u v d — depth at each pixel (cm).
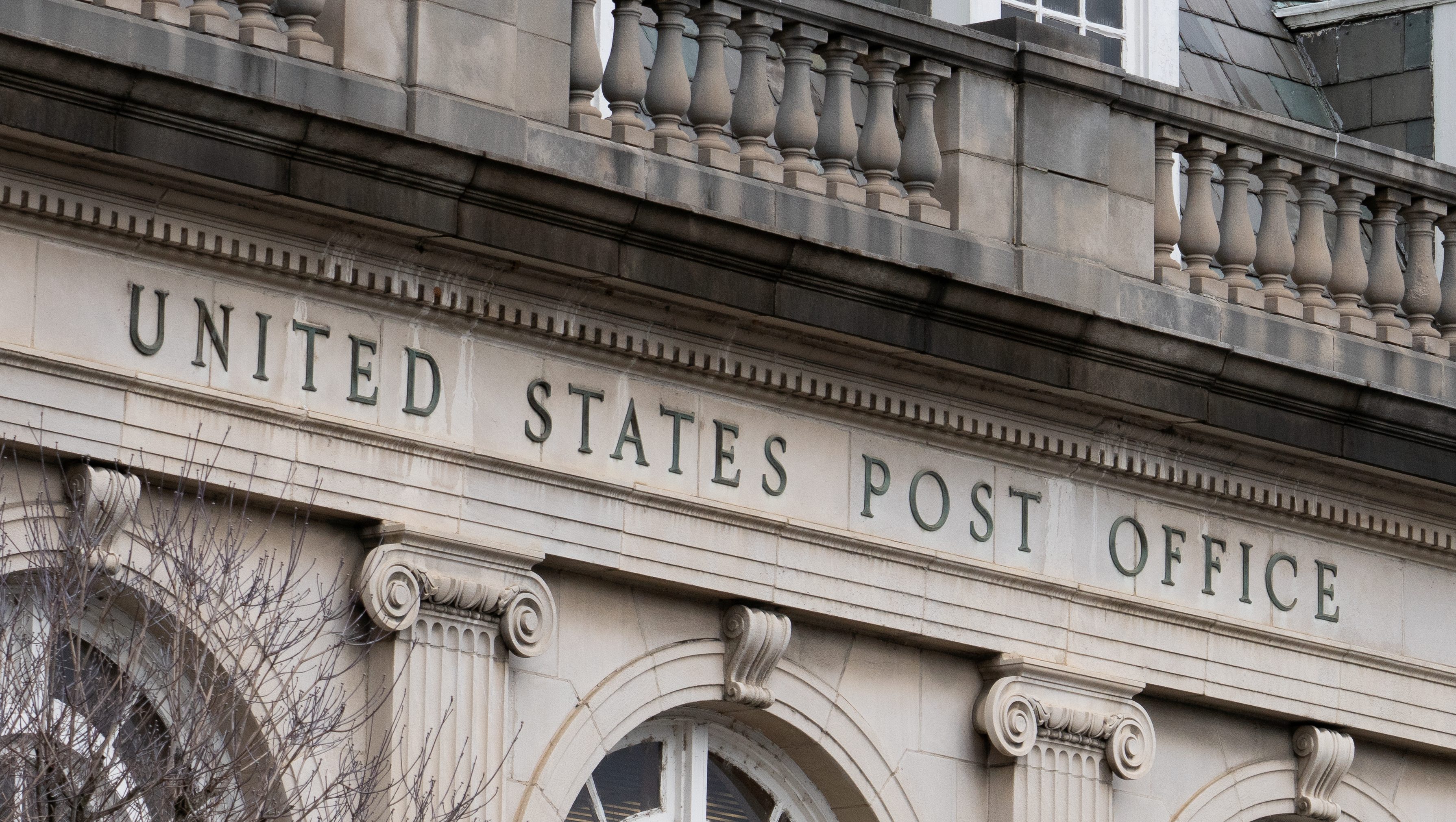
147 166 2202
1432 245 2994
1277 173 2894
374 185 2294
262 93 2272
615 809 2583
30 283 2202
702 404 2552
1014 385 2673
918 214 2641
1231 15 3488
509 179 2345
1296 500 2895
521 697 2441
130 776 2108
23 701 1966
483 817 2392
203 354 2278
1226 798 2856
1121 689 2758
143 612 2198
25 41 2112
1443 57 3459
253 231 2292
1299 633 2894
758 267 2483
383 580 2342
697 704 2573
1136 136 2797
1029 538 2728
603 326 2475
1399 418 2867
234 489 2278
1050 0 3175
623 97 2512
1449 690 3002
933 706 2686
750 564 2553
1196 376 2734
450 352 2411
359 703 2356
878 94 2644
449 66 2384
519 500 2431
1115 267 2759
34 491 2208
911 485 2664
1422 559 3006
